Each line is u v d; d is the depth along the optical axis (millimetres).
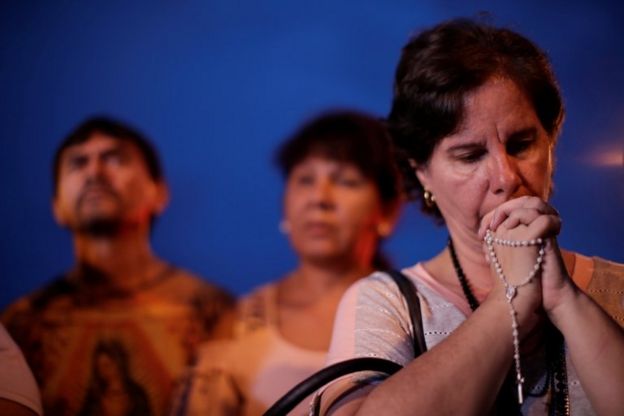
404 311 1626
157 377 3078
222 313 3121
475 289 1642
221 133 3232
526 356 1532
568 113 2904
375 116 3158
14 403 1668
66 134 3283
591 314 1443
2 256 3221
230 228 3184
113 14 3338
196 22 3289
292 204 3146
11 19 3395
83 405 3064
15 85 3314
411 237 3078
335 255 3078
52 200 3254
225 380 3045
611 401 1390
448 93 1521
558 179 2787
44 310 3166
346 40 3213
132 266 3184
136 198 3221
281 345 3053
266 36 3254
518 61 1539
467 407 1370
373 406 1378
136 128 3258
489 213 1525
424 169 1668
